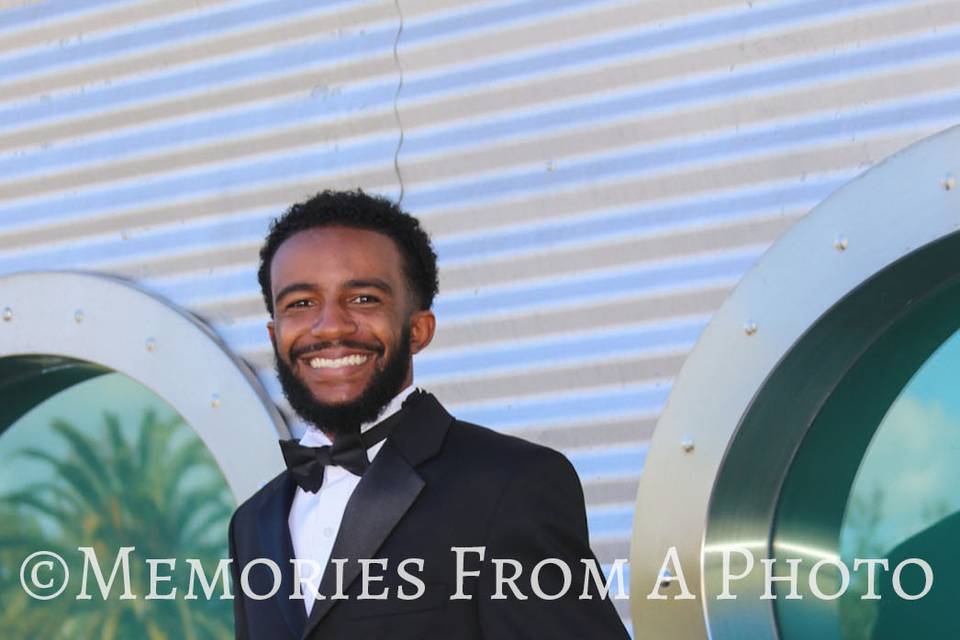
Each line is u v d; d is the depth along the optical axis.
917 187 2.76
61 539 4.24
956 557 2.97
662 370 3.07
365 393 2.27
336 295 2.28
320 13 3.59
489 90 3.34
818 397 3.05
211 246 3.68
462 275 3.33
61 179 3.95
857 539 3.06
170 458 4.10
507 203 3.29
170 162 3.77
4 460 4.30
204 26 3.76
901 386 3.04
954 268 2.86
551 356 3.20
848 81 2.93
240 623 2.43
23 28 4.06
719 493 2.91
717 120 3.06
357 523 2.19
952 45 2.83
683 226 3.07
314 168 3.55
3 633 4.28
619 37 3.20
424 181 3.40
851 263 2.80
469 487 2.18
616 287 3.14
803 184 2.95
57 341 3.81
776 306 2.87
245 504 2.49
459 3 3.41
